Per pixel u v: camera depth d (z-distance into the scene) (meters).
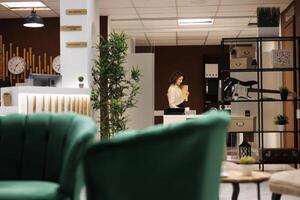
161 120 11.79
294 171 3.55
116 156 1.96
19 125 2.91
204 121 2.00
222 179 2.93
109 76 6.47
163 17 9.03
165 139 1.95
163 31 10.61
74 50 6.46
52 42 8.97
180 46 12.83
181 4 7.89
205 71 12.78
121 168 1.97
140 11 8.42
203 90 12.71
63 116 2.88
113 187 1.98
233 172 3.24
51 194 2.26
